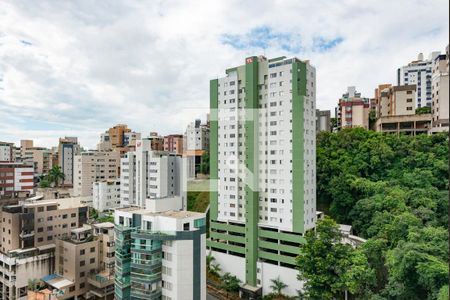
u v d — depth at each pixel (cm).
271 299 4688
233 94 5356
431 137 5434
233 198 5344
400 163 5572
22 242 4912
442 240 3456
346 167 5872
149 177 6806
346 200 5622
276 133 5000
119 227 3684
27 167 7856
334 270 3622
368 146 5906
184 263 3397
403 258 3331
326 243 3769
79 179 8962
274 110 5025
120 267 3591
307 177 4856
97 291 4553
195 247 3444
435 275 3011
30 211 5069
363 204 5200
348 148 6188
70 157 10888
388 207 4838
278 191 4959
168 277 3450
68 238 4922
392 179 5444
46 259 4856
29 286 4556
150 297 3391
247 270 5066
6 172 7512
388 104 7525
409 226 3988
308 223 4859
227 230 5412
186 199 5556
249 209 5094
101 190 8012
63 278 4666
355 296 3850
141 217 3644
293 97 4819
